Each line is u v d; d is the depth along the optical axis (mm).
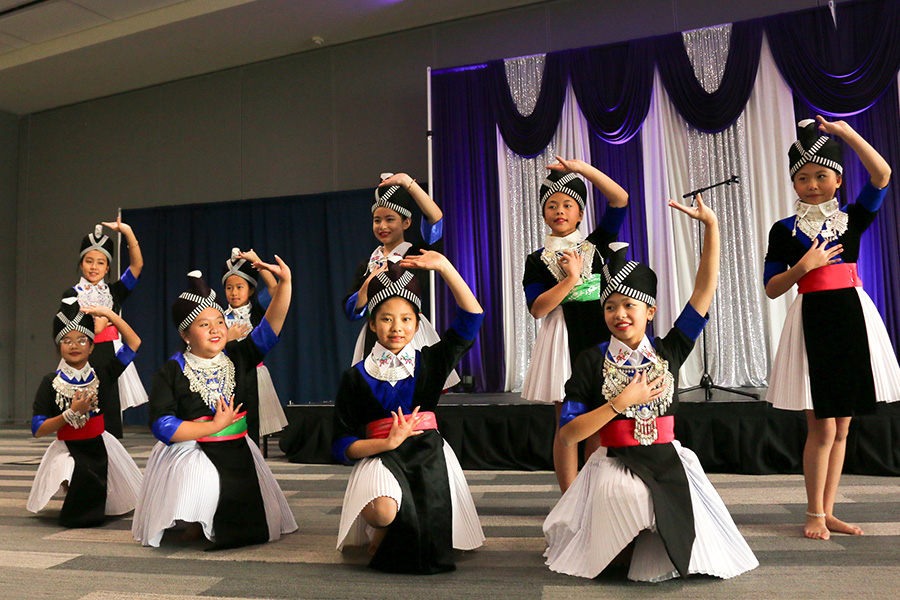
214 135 7945
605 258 2672
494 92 6371
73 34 7262
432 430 2127
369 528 2344
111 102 8570
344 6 6566
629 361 1979
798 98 5539
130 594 1883
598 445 2426
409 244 3084
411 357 2127
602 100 6062
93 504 2777
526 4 6625
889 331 5176
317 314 7043
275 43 7309
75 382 2889
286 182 7539
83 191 8648
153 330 7703
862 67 5309
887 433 3557
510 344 6238
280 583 1941
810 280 2357
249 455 2467
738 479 3555
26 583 2002
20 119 9148
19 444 6137
